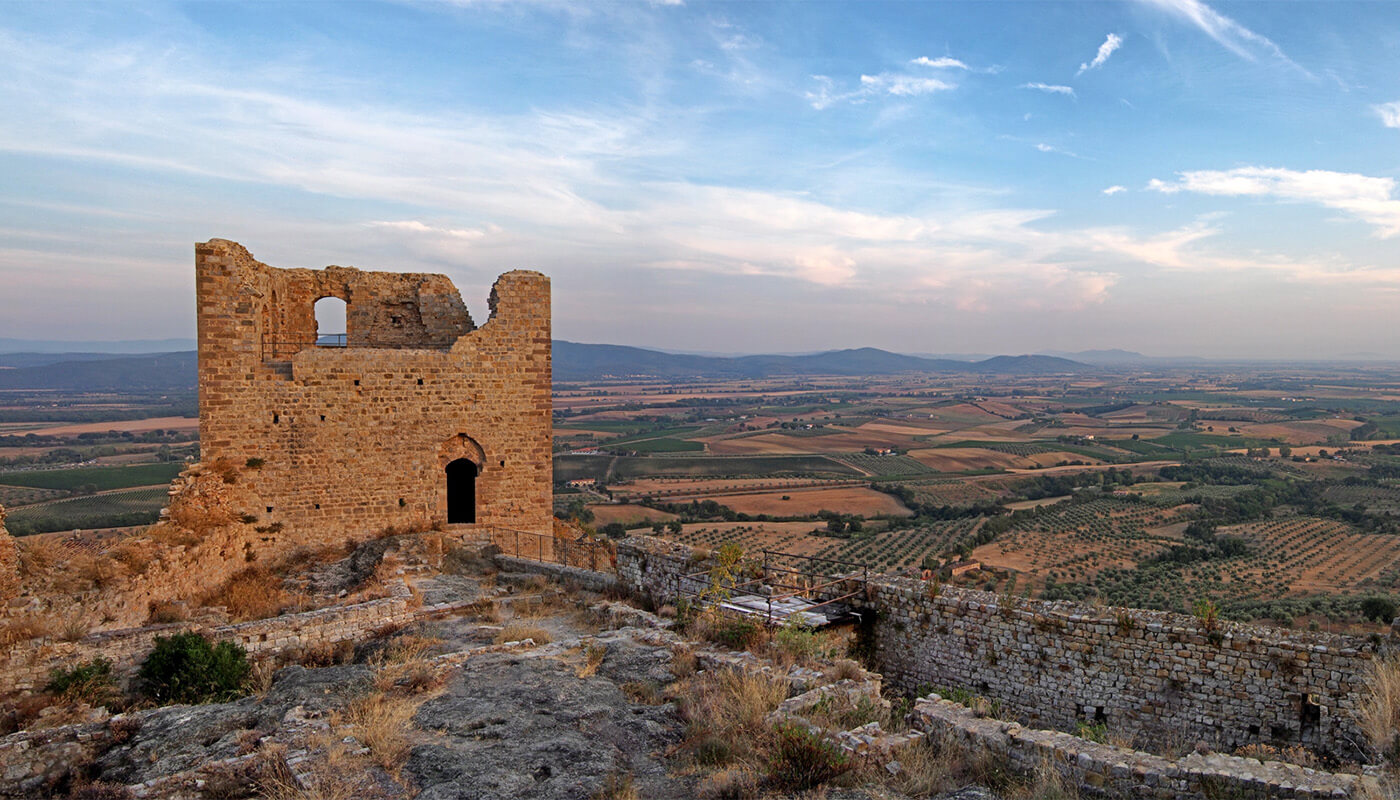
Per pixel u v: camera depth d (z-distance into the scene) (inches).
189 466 908.0
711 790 353.7
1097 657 534.9
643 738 421.4
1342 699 458.3
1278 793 319.0
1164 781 335.6
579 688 488.7
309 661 628.7
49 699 533.6
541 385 1080.2
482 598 793.6
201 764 387.9
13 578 588.4
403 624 711.7
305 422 970.1
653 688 494.0
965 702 530.9
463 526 1048.8
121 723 454.0
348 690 488.4
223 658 566.6
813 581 703.1
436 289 1134.4
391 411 1007.6
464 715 441.1
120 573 660.7
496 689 487.2
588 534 1264.8
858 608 636.1
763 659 533.0
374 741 398.3
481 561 967.6
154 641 610.2
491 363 1053.2
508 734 418.3
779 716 421.4
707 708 448.1
